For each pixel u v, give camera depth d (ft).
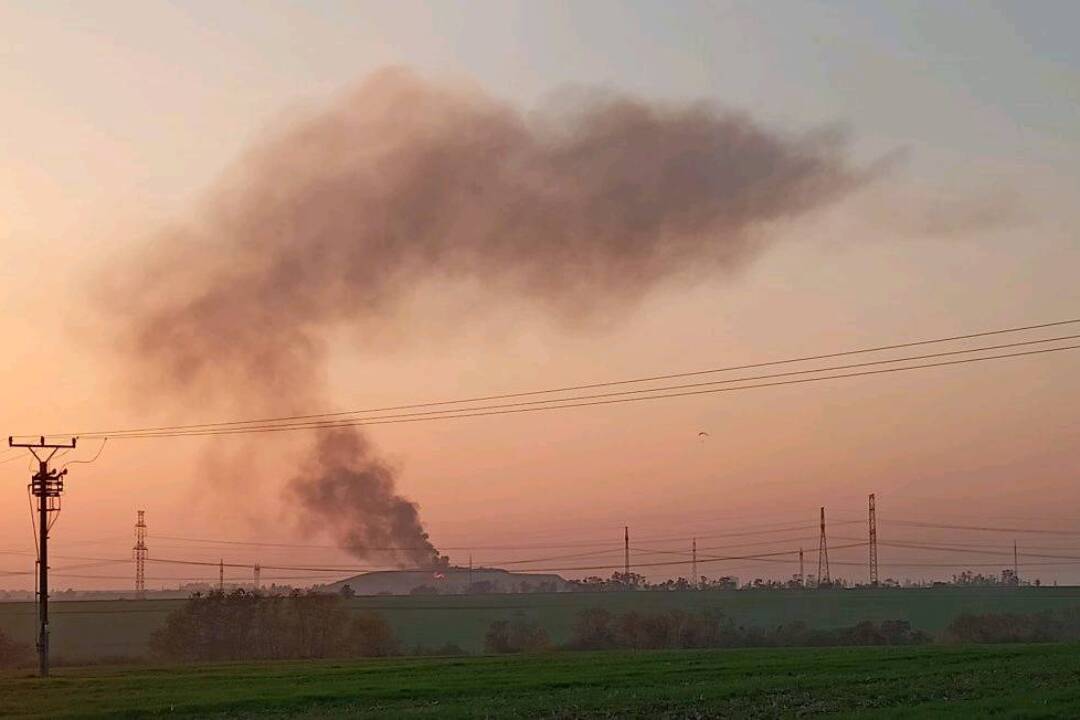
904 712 145.07
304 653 449.48
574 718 154.20
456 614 651.25
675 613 453.17
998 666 228.02
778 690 186.09
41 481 302.86
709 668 244.01
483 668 265.34
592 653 347.15
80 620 640.99
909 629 443.32
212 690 214.90
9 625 614.34
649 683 209.15
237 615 454.81
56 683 244.63
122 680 250.57
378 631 453.99
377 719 154.92
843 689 186.29
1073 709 144.05
